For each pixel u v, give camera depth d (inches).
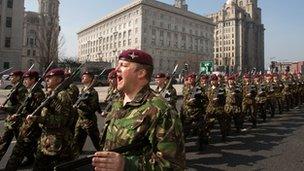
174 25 4190.5
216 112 337.4
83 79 257.1
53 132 166.7
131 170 74.9
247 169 250.8
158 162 77.0
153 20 3949.3
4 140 223.8
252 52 5836.6
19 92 231.3
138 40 3868.1
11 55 1959.9
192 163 266.5
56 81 187.0
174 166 77.8
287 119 526.6
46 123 164.9
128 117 83.1
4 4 1939.0
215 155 292.2
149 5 3878.0
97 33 4913.9
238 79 521.3
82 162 79.0
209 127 326.0
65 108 167.2
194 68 4183.1
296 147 327.9
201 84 348.8
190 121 305.7
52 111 165.2
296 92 700.7
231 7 5575.8
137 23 3897.6
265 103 502.9
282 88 612.1
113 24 4424.2
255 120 455.2
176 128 80.5
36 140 195.2
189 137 362.6
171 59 4116.6
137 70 87.4
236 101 396.8
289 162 271.1
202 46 4601.4
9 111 227.6
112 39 4446.4
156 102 82.3
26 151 194.7
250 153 301.3
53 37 1888.5
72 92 250.4
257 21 6067.9
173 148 78.5
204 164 263.9
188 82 321.7
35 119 163.8
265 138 371.9
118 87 90.4
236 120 403.5
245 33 5649.6
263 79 591.2
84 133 250.1
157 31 3983.8
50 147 164.9
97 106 252.8
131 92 89.3
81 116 247.3
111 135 85.0
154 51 3941.9
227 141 353.4
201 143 308.7
